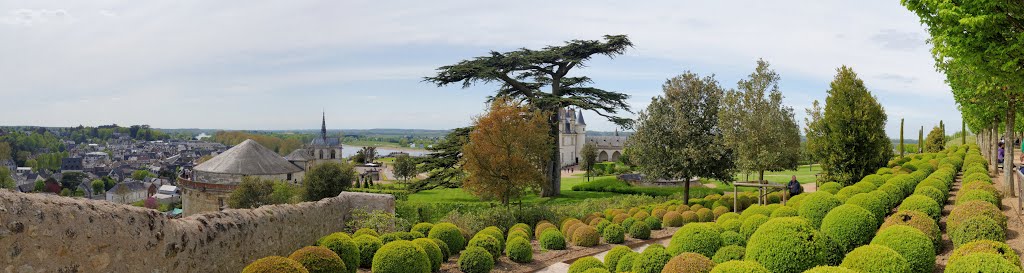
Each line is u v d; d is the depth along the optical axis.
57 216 7.50
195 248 10.23
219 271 11.02
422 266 12.52
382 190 48.56
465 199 37.38
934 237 10.47
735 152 26.88
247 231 12.17
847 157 23.44
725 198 27.50
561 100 35.62
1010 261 7.97
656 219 21.16
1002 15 9.70
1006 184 15.81
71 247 7.66
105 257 8.18
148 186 112.62
